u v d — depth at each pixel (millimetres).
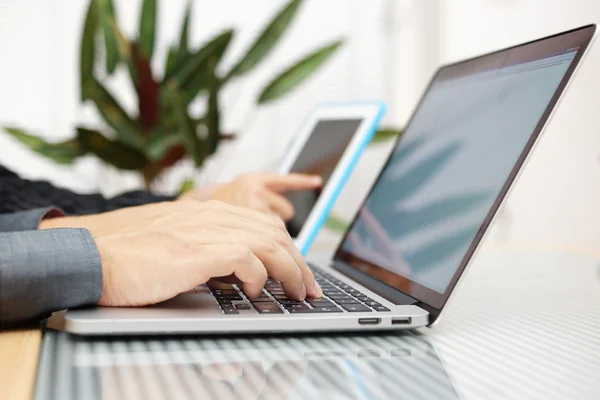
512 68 671
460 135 705
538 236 1591
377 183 864
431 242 647
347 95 2736
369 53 2729
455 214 630
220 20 2635
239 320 507
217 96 1775
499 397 370
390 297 638
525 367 435
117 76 2518
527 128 585
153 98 1793
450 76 821
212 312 530
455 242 600
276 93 1901
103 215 814
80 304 536
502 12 1950
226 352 472
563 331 546
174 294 545
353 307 563
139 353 465
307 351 479
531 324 571
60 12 2531
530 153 566
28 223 797
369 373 420
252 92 2664
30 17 2520
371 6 2721
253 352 473
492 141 634
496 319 592
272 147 2693
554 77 587
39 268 520
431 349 487
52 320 551
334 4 2719
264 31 1899
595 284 777
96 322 491
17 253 522
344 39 1929
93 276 537
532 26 1751
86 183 2533
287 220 1017
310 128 1186
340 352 478
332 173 995
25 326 534
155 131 1811
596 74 1363
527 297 699
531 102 602
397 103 2732
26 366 415
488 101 682
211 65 1813
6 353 446
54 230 562
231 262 544
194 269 542
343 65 2727
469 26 2209
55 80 2539
